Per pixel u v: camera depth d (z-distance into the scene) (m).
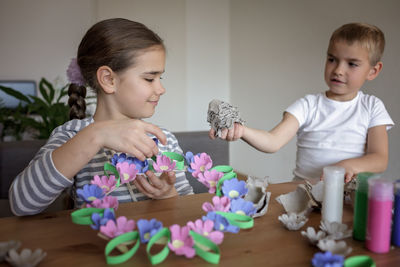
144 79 0.84
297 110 1.26
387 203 0.47
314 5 2.31
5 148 1.41
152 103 0.87
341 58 1.18
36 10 3.75
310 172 1.26
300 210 0.62
